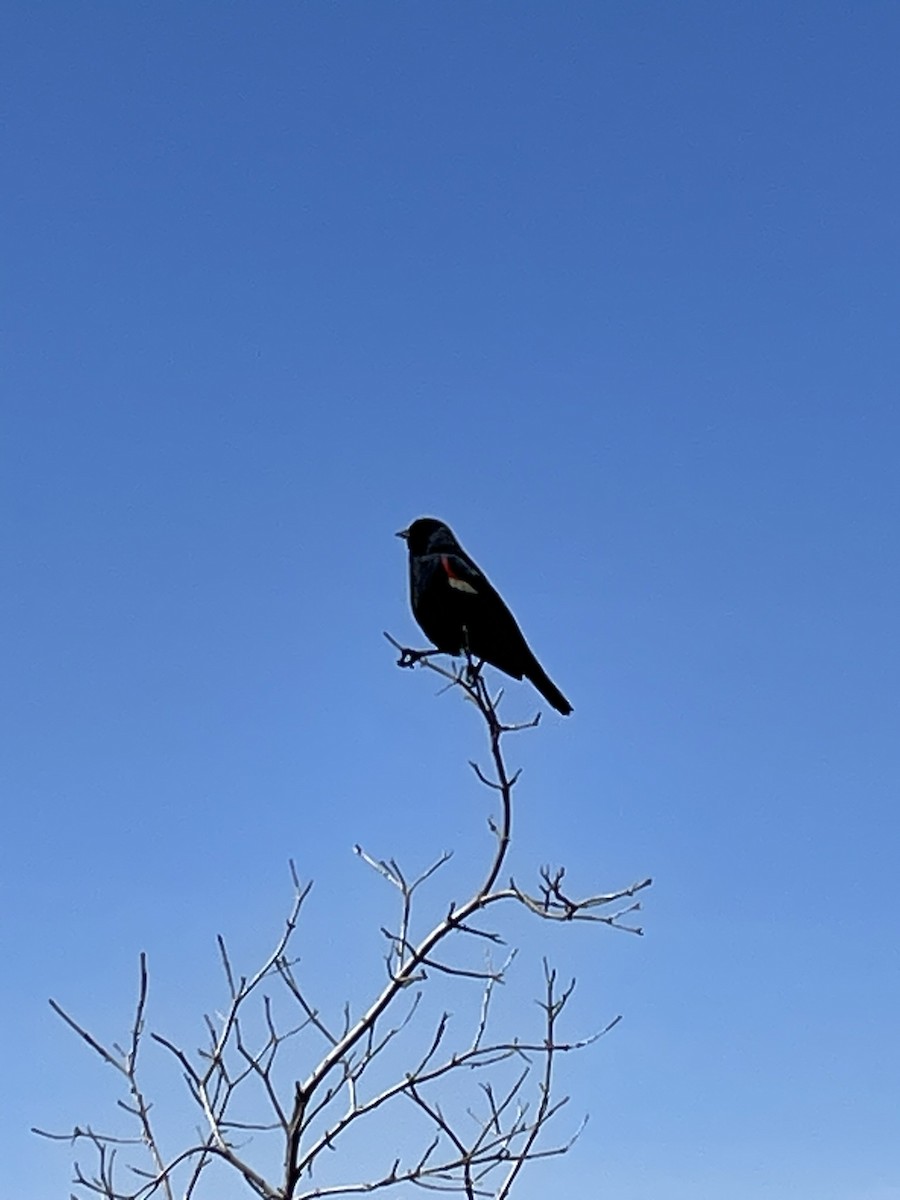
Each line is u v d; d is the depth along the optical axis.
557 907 7.71
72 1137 7.26
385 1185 7.27
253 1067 7.39
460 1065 7.45
